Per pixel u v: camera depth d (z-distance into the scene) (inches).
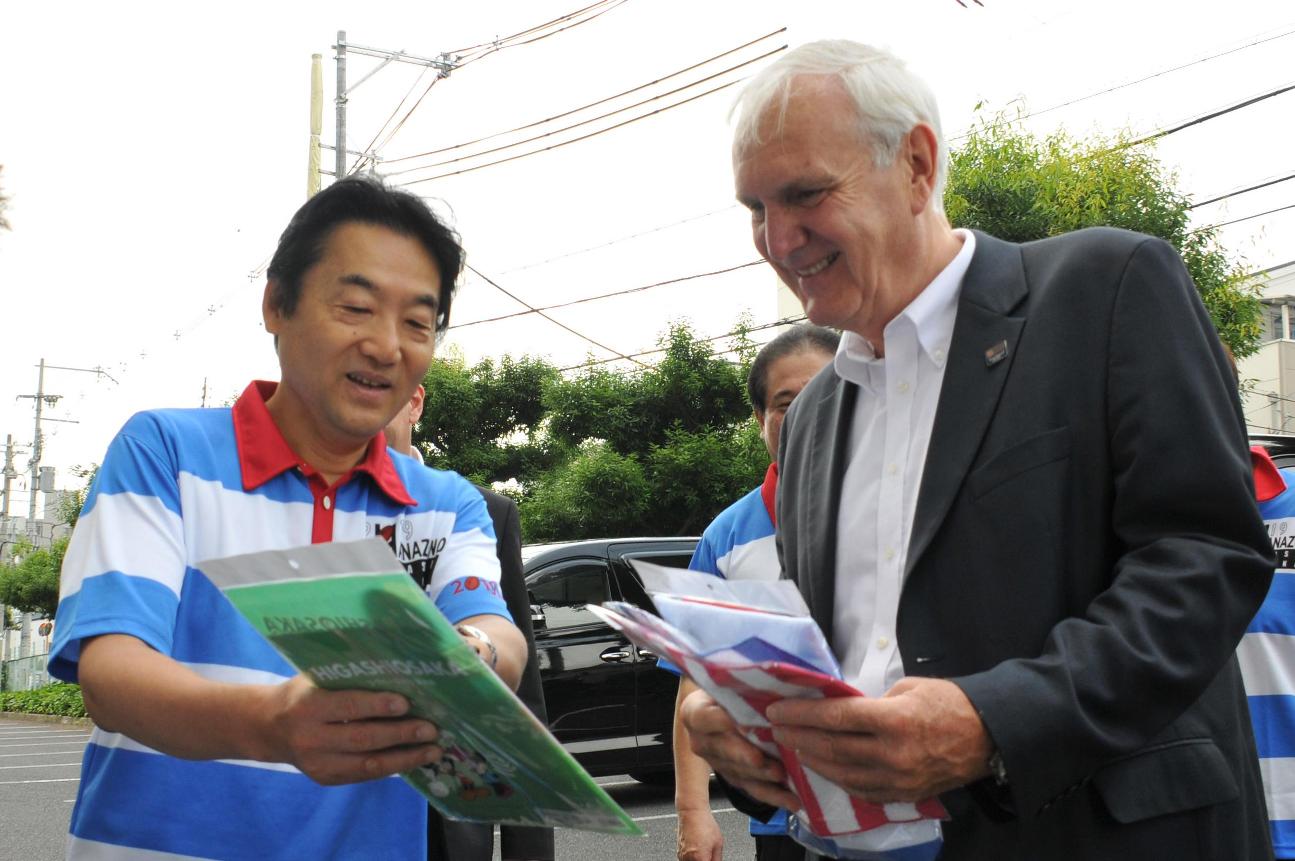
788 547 83.0
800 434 85.4
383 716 54.3
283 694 55.7
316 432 74.7
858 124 69.1
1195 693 58.4
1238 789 63.4
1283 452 143.2
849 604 75.0
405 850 73.9
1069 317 66.3
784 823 111.3
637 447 588.4
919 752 53.8
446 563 78.5
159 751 61.4
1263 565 60.2
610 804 53.1
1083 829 61.2
